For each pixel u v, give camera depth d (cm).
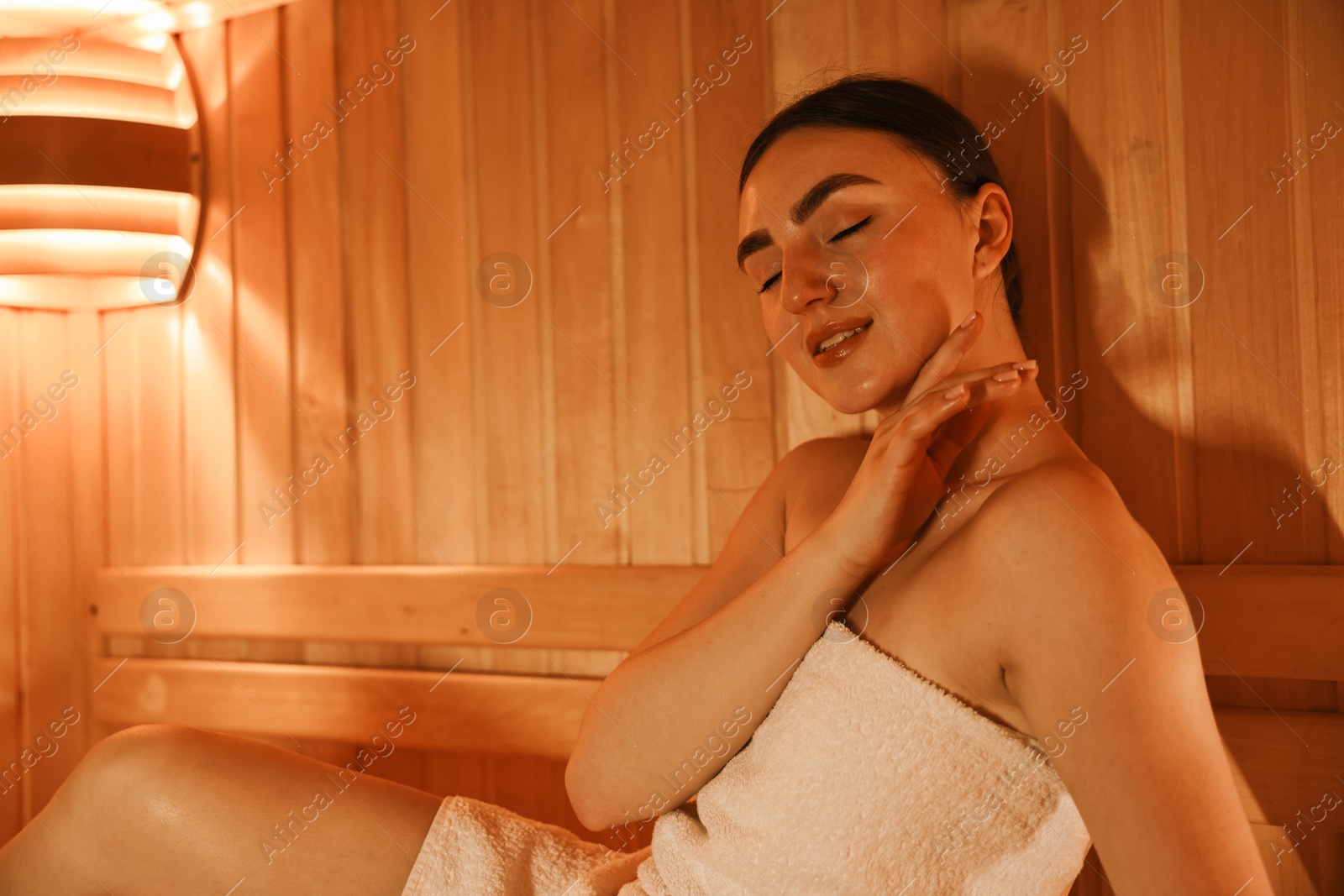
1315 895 91
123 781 82
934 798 68
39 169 140
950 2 107
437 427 136
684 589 119
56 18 147
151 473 156
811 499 91
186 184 149
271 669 145
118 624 156
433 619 133
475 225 133
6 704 155
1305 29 93
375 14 139
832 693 72
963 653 67
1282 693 94
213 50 150
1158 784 57
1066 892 73
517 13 129
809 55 114
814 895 70
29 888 84
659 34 121
